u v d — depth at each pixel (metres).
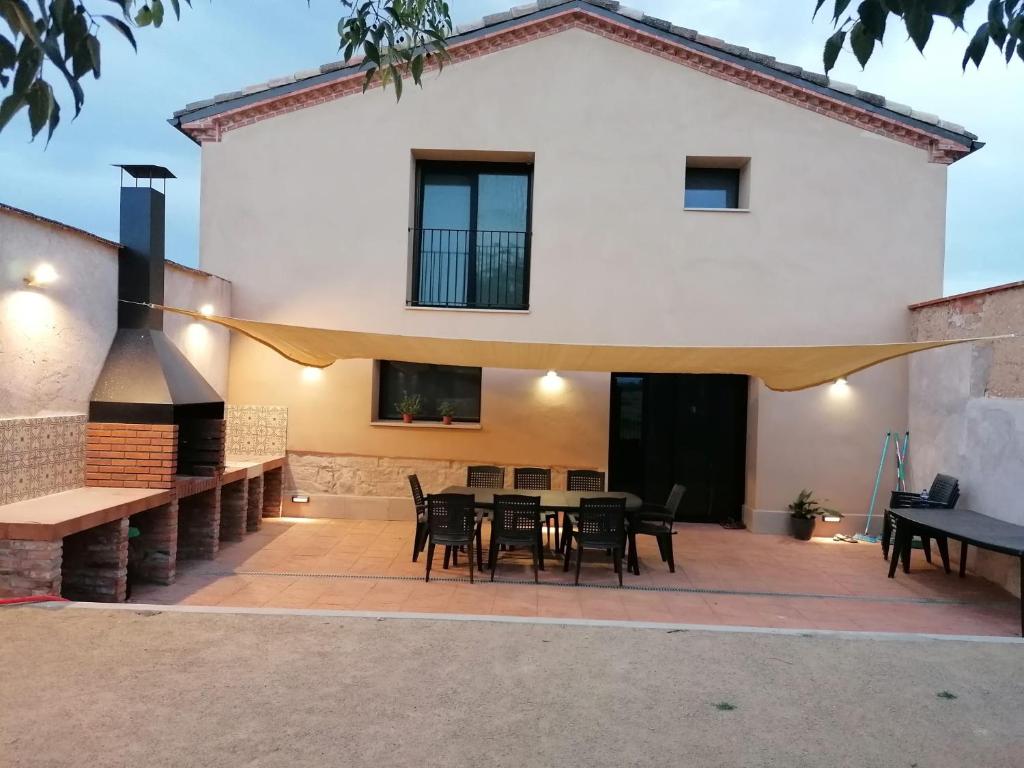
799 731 4.01
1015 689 4.67
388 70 3.72
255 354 11.43
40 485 6.93
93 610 5.67
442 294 11.78
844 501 11.12
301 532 10.41
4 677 4.42
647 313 11.16
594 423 11.23
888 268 11.07
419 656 4.95
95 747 3.60
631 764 3.60
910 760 3.72
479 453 11.32
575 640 5.37
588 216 11.16
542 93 11.16
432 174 11.86
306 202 11.30
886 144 11.07
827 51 2.38
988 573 8.73
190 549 8.82
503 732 3.89
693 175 11.76
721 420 12.02
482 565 8.85
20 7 1.76
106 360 7.82
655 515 9.09
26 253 6.57
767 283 11.12
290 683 4.44
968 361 9.29
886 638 5.60
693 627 5.73
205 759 3.51
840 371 8.79
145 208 8.04
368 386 11.38
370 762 3.53
